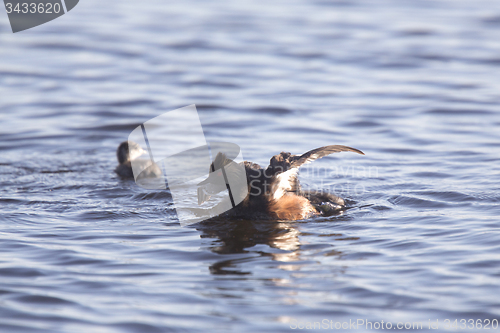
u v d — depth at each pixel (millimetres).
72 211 11953
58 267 8758
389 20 34188
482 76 24219
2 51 28016
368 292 7773
